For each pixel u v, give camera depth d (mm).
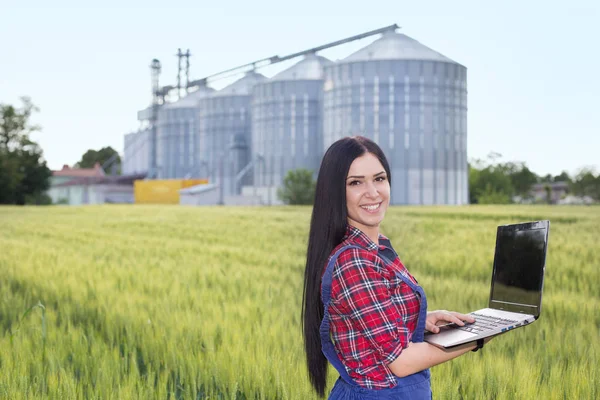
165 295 8039
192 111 111438
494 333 2334
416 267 11547
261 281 9688
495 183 96562
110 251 15148
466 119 79000
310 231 2537
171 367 5070
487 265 11578
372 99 74688
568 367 4480
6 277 10445
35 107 85438
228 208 53438
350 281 2340
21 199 87562
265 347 5258
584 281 9219
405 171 74062
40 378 4625
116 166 170500
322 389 2621
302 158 84938
